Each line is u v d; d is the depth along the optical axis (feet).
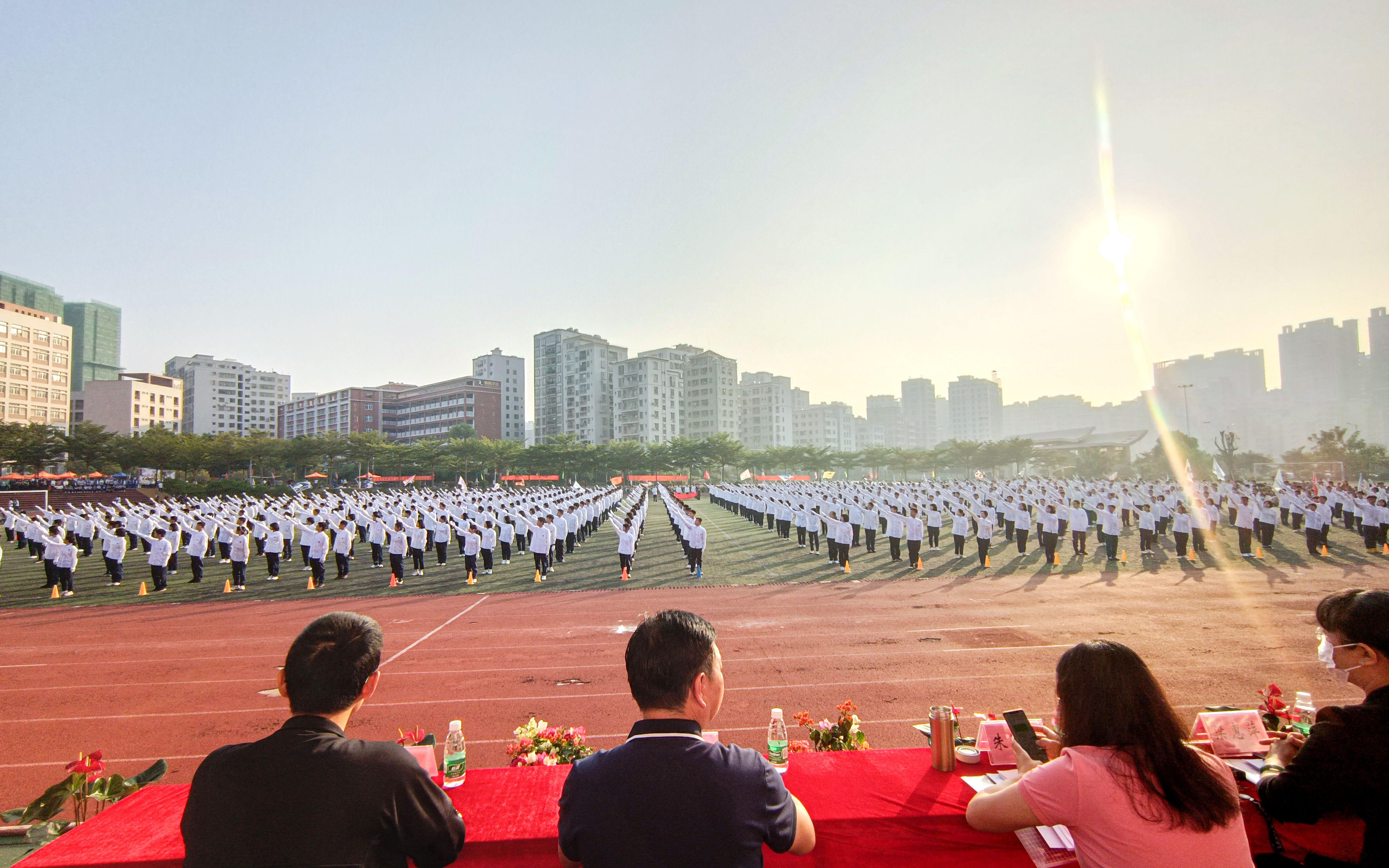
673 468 290.56
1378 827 9.05
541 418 476.95
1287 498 90.22
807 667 32.73
